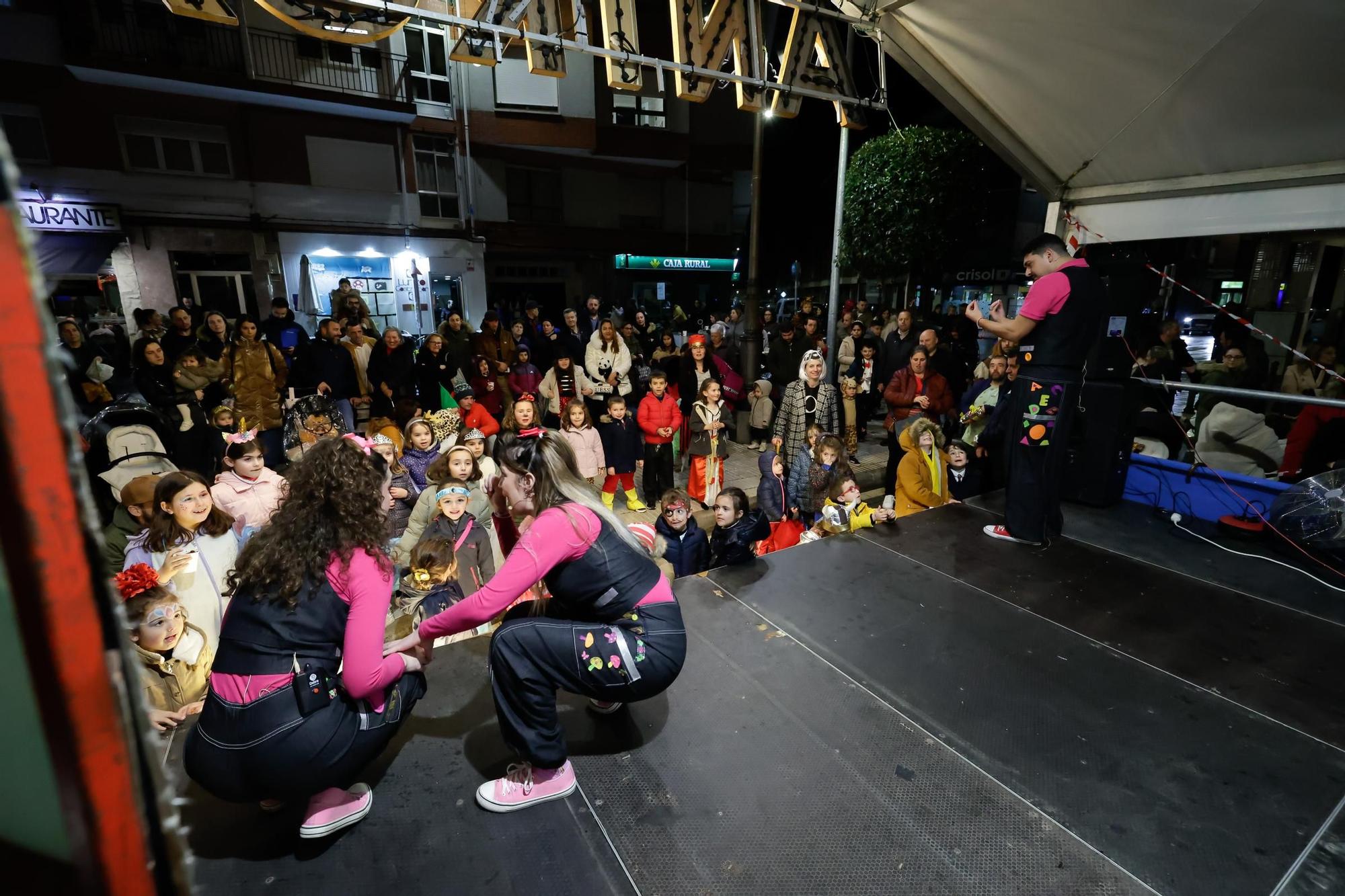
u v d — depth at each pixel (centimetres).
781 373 796
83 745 42
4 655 40
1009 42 335
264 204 1255
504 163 1585
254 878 147
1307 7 256
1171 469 368
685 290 1995
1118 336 361
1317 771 177
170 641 228
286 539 136
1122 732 192
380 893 143
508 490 169
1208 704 204
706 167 1911
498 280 1727
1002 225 1627
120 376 626
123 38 1078
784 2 381
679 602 270
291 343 820
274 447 605
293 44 1227
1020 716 200
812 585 283
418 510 368
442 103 1438
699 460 562
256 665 135
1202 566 298
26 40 1011
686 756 184
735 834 159
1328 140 306
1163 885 144
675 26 364
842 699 208
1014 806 167
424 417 487
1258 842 155
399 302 1434
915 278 1309
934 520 359
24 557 38
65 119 1065
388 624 332
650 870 150
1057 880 146
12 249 34
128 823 45
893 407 636
